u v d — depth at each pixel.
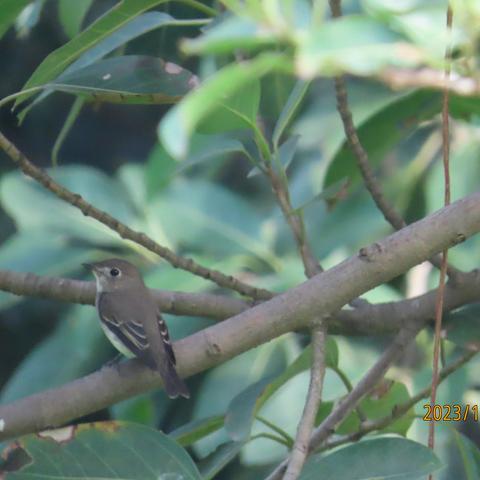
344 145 8.77
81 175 11.05
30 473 6.24
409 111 8.72
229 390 9.82
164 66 7.48
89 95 7.89
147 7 6.98
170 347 7.06
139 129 17.83
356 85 10.67
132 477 6.29
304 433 6.27
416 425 9.49
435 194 10.09
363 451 6.26
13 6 7.39
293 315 6.89
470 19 4.59
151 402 10.12
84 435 6.34
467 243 10.11
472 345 7.71
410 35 4.54
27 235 10.73
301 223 7.54
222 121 6.44
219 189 10.94
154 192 10.54
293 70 4.20
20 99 7.47
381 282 6.87
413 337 7.80
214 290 10.24
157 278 10.05
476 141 10.34
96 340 10.31
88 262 9.75
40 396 6.76
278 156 7.39
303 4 5.29
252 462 9.42
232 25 4.35
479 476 7.61
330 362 7.67
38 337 15.54
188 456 6.36
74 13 8.49
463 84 4.77
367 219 10.20
